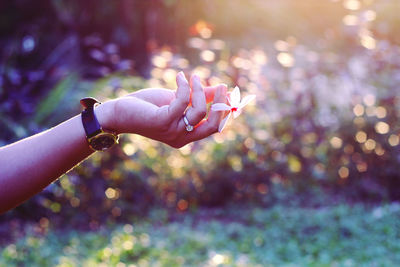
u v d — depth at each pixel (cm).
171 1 1065
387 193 621
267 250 477
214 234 515
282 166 628
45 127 608
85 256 460
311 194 621
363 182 629
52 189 525
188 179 599
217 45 737
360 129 650
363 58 703
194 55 1029
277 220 545
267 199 602
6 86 705
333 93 662
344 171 648
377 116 645
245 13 1194
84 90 639
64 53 934
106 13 1038
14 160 94
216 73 686
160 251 457
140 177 561
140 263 437
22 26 1046
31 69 975
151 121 102
